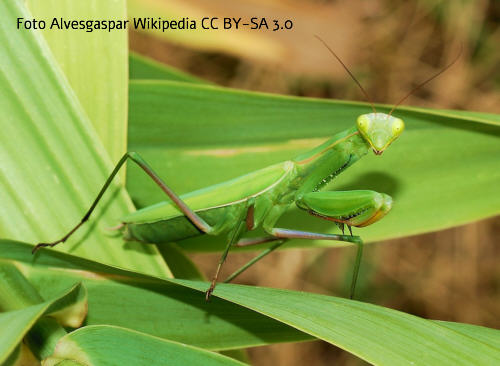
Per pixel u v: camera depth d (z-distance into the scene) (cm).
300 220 26
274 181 25
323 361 43
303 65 35
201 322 23
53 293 23
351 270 44
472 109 44
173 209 25
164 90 25
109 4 24
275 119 25
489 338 22
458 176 25
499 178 25
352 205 24
